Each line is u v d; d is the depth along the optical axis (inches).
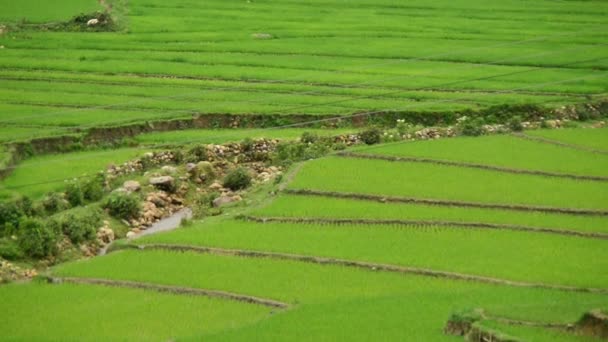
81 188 2149.4
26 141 2374.5
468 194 2075.5
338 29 3543.3
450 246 1830.7
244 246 1841.8
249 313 1581.0
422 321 1457.9
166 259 1801.2
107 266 1771.7
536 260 1764.3
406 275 1713.8
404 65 3107.8
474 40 3417.8
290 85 2883.9
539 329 1374.3
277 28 3543.3
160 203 2181.3
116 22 3543.3
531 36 3479.3
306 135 2474.2
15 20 3516.2
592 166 2269.9
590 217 1972.2
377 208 2012.8
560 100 2765.7
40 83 2886.3
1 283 1747.0
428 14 3833.7
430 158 2304.4
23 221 1930.4
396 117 2640.3
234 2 3959.2
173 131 2564.0
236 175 2285.9
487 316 1421.0
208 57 3166.8
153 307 1608.0
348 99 2751.0
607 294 1592.0
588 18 3796.8
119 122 2534.5
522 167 2252.7
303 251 1814.7
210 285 1683.1
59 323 1550.2
